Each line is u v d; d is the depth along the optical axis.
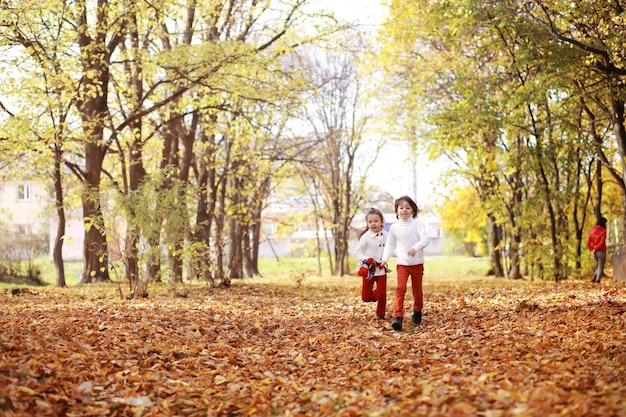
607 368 5.82
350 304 13.95
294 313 12.24
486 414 4.60
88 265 21.86
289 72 22.38
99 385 6.06
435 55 26.38
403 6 20.45
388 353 7.93
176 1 19.00
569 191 21.98
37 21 18.23
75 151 21.70
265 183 35.16
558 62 17.30
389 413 4.96
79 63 19.56
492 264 32.12
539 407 4.57
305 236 63.56
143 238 15.07
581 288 15.95
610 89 17.45
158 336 8.41
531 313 10.91
